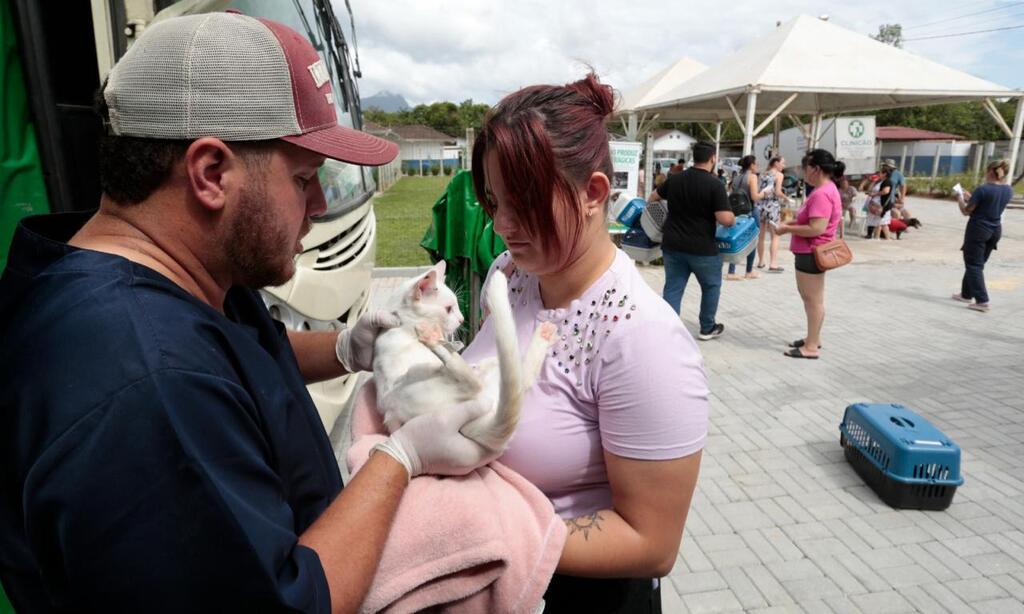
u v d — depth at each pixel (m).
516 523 1.12
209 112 0.93
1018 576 3.02
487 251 3.50
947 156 36.75
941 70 12.77
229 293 1.27
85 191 2.17
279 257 1.07
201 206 0.98
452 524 1.08
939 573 3.04
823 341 6.85
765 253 13.17
